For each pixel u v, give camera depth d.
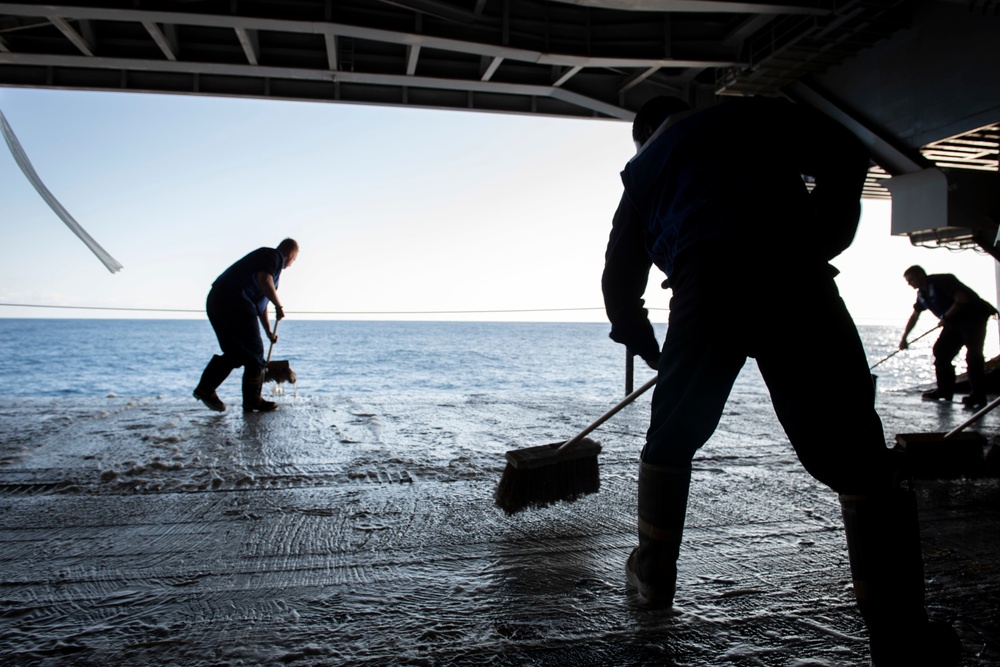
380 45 9.80
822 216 1.33
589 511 2.49
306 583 1.79
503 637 1.46
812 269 1.28
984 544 2.13
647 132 1.67
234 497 2.67
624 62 9.20
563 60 9.11
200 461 3.30
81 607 1.63
